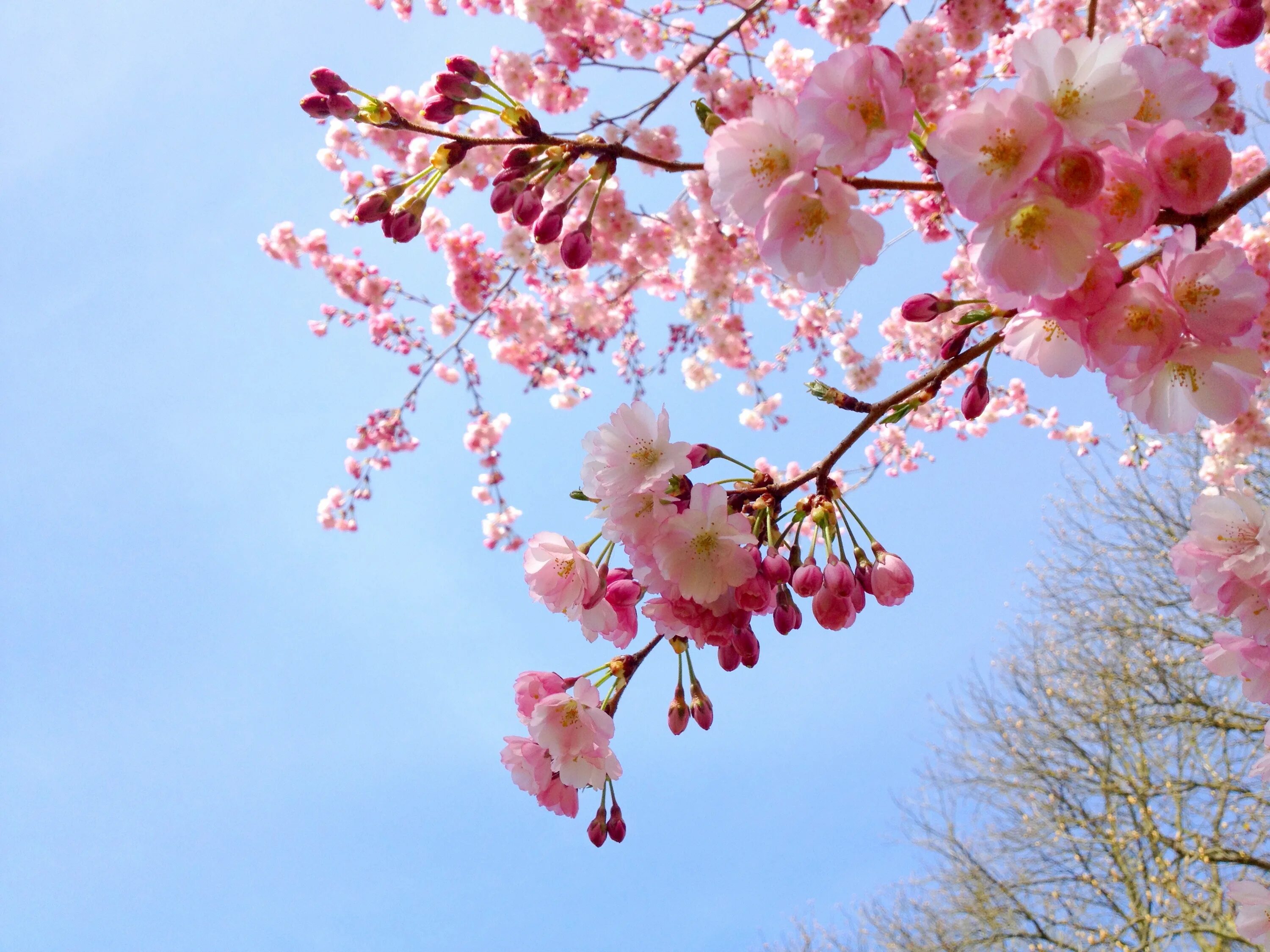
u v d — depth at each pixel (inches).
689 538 16.8
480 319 50.9
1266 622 17.6
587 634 18.0
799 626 17.5
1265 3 19.9
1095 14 22.5
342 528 56.9
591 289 51.0
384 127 20.0
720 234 43.9
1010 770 97.2
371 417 56.3
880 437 62.2
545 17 40.5
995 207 13.4
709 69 42.6
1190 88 14.6
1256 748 82.0
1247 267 14.0
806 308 54.2
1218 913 73.1
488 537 57.4
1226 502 18.0
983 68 39.6
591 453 17.6
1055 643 99.9
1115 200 13.9
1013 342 15.8
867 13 36.3
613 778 18.0
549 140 20.2
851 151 13.9
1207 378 15.1
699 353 53.3
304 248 51.8
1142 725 87.2
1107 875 87.6
